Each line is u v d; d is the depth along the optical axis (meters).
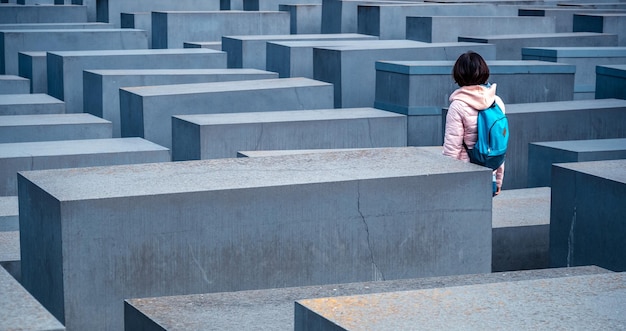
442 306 3.53
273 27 20.23
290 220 5.49
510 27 17.48
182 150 10.27
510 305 3.54
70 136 10.72
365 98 13.68
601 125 10.70
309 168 5.91
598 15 17.72
